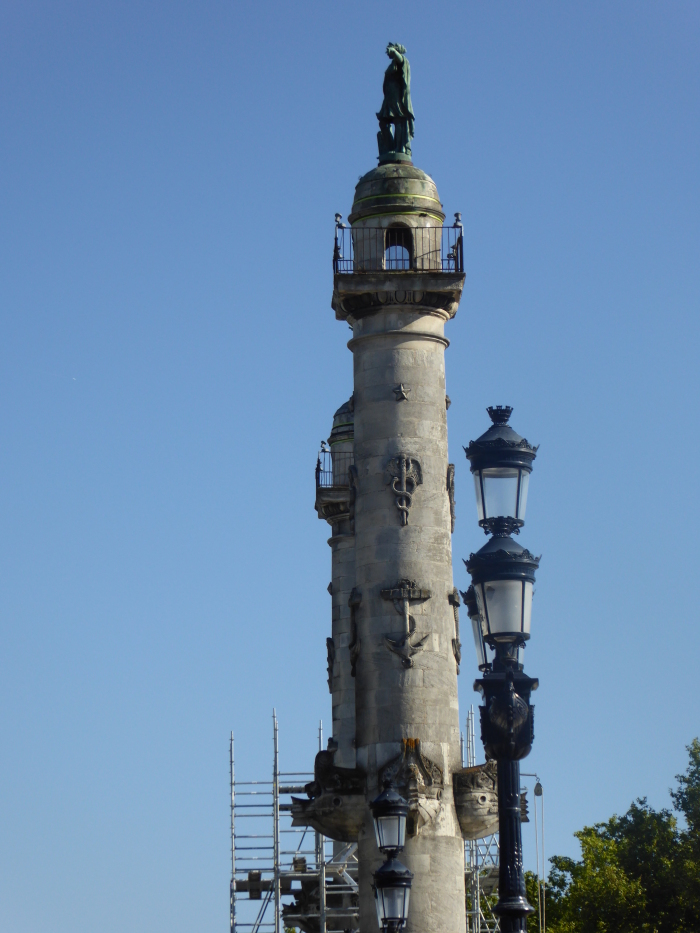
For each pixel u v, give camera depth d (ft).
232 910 292.40
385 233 229.86
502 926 107.76
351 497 227.20
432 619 219.20
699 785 364.38
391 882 127.95
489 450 113.39
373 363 228.02
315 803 215.51
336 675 300.20
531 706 109.60
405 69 239.71
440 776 212.43
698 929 341.62
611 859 348.79
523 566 109.60
